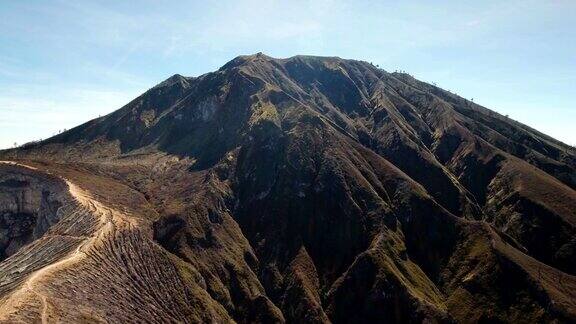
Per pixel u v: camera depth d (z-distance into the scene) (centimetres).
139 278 10525
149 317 9650
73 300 8575
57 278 8925
